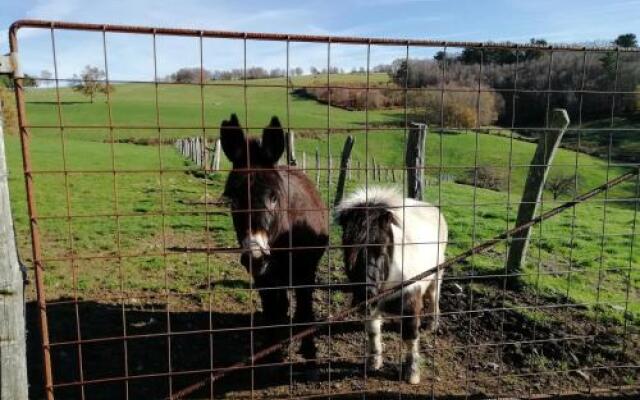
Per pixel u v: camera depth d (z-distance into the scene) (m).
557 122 6.09
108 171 2.82
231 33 2.79
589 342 4.94
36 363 4.57
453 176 20.48
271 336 4.61
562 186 18.80
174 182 17.09
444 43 3.19
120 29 2.61
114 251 8.41
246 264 3.99
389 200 4.42
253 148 4.01
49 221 10.40
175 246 8.77
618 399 4.05
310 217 4.57
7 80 4.89
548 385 4.30
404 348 4.95
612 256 7.97
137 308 5.87
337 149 25.39
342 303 6.02
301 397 3.78
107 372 4.48
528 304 5.83
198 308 5.91
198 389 4.23
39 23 2.51
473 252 3.92
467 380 4.12
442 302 5.99
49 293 6.26
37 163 21.70
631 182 20.11
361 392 4.16
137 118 38.06
